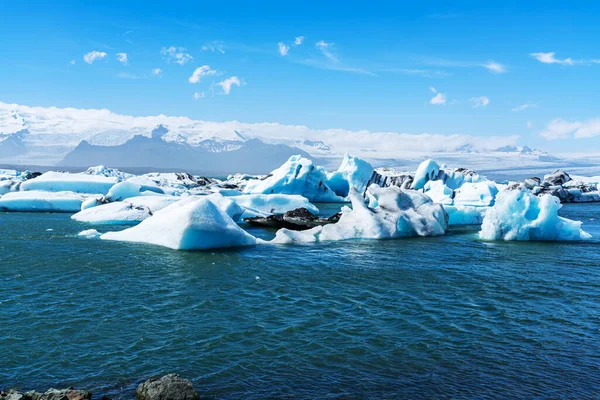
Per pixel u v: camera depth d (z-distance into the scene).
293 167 51.91
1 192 39.25
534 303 13.12
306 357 9.48
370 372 8.85
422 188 53.00
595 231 28.16
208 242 20.41
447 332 10.88
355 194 26.33
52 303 12.64
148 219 22.73
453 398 7.94
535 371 8.94
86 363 9.11
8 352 9.54
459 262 18.41
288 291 14.07
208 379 8.53
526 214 24.48
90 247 20.28
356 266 17.52
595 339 10.51
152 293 13.68
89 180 40.00
